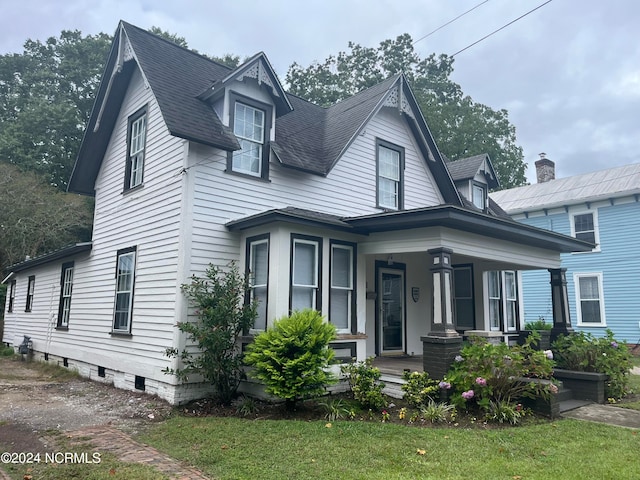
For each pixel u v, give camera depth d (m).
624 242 19.12
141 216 10.12
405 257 13.02
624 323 18.83
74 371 12.52
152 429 6.65
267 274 8.60
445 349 8.03
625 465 5.14
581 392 9.19
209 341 7.68
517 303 14.68
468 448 5.66
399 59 34.34
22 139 30.09
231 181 9.42
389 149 13.01
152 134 10.11
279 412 7.61
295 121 12.40
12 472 4.92
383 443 5.81
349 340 9.34
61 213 27.06
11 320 18.75
